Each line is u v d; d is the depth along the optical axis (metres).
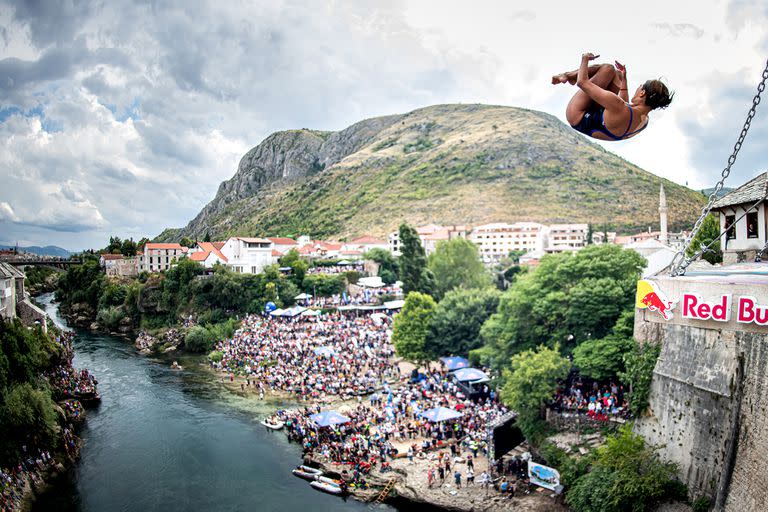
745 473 31.62
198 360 104.06
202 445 62.22
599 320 55.78
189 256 164.50
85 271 168.38
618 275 58.09
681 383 40.47
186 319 131.62
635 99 9.98
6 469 50.66
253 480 54.06
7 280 78.50
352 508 48.94
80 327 145.62
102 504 49.75
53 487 52.78
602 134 9.89
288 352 95.06
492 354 67.12
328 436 61.66
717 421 36.56
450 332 81.69
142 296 139.50
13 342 59.47
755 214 43.59
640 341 47.78
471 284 121.38
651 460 40.56
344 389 78.31
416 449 57.19
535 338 62.50
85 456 59.66
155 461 58.25
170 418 70.81
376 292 137.00
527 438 53.22
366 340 98.19
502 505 46.06
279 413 70.75
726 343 37.06
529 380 51.69
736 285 12.20
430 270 119.88
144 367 98.50
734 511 31.83
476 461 54.50
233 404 76.06
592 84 9.66
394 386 78.69
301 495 51.28
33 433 54.81
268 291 131.25
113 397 79.94
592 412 50.16
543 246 198.12
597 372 51.47
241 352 99.69
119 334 136.12
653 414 43.56
